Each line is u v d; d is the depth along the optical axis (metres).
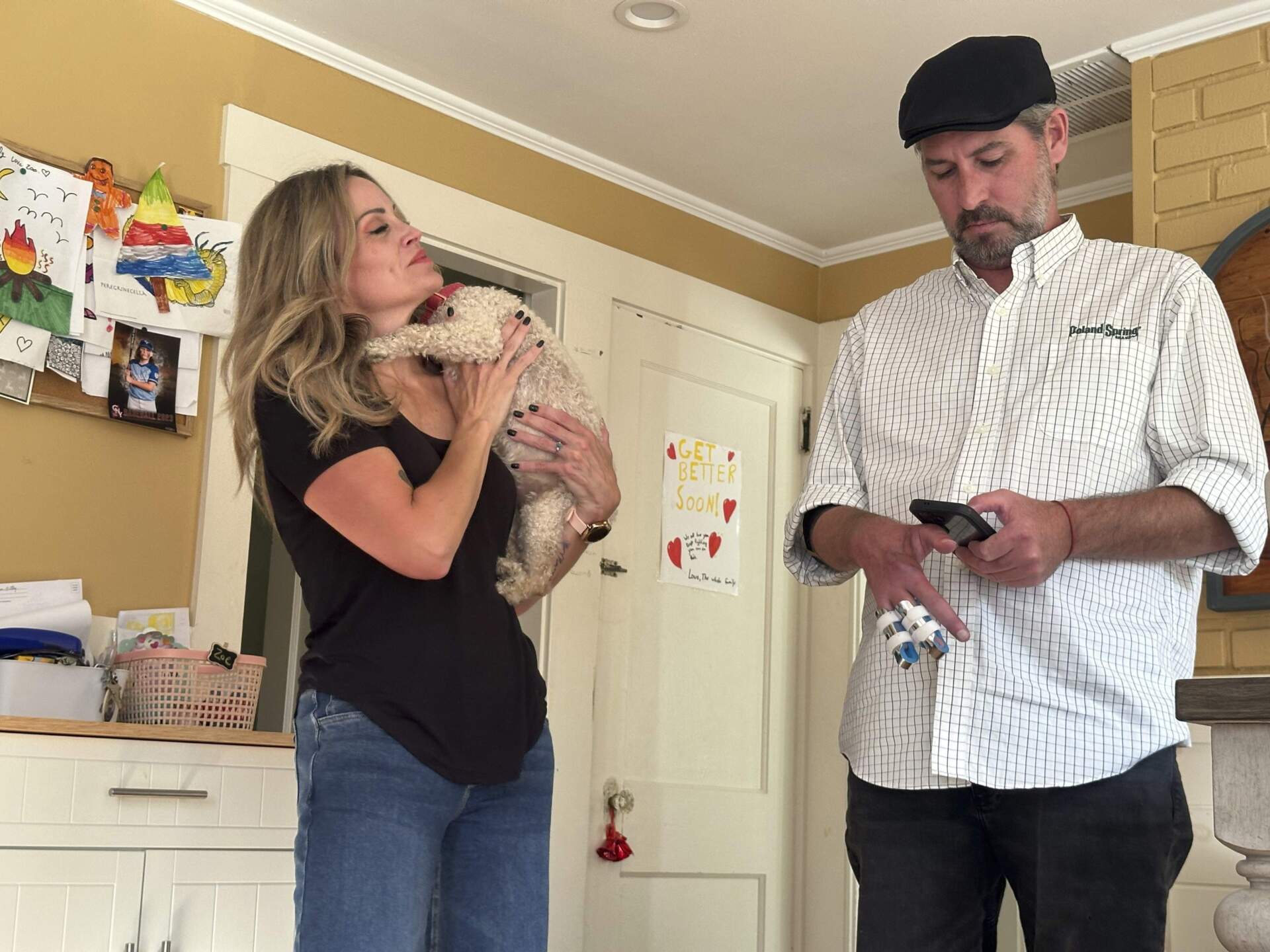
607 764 3.44
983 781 1.54
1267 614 2.72
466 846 1.46
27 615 2.44
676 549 3.70
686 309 3.78
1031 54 1.75
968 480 1.64
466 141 3.34
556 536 1.72
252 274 1.59
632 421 3.63
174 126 2.81
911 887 1.60
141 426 2.70
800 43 3.03
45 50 2.63
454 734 1.40
